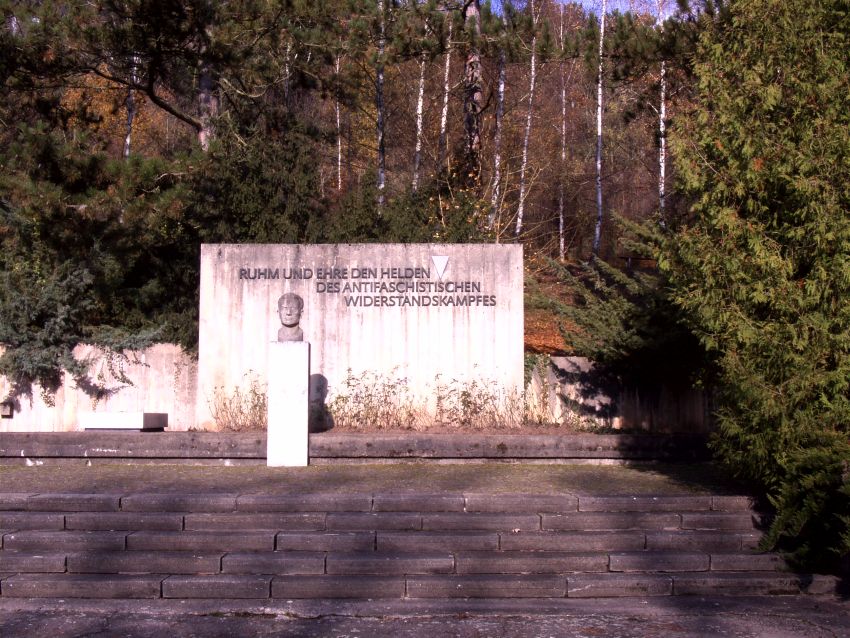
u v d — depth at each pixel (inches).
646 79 1023.6
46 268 622.5
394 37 759.7
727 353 362.3
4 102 724.0
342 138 1259.8
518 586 332.8
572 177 1406.3
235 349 565.6
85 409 593.3
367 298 567.5
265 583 330.3
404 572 341.4
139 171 601.6
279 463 478.3
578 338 559.8
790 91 365.1
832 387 342.3
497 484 425.1
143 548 354.3
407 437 496.4
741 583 338.3
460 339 565.9
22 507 381.1
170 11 671.1
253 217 676.1
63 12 669.9
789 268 353.1
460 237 697.0
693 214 464.4
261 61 773.3
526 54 780.0
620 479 443.8
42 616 310.3
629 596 335.0
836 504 326.3
